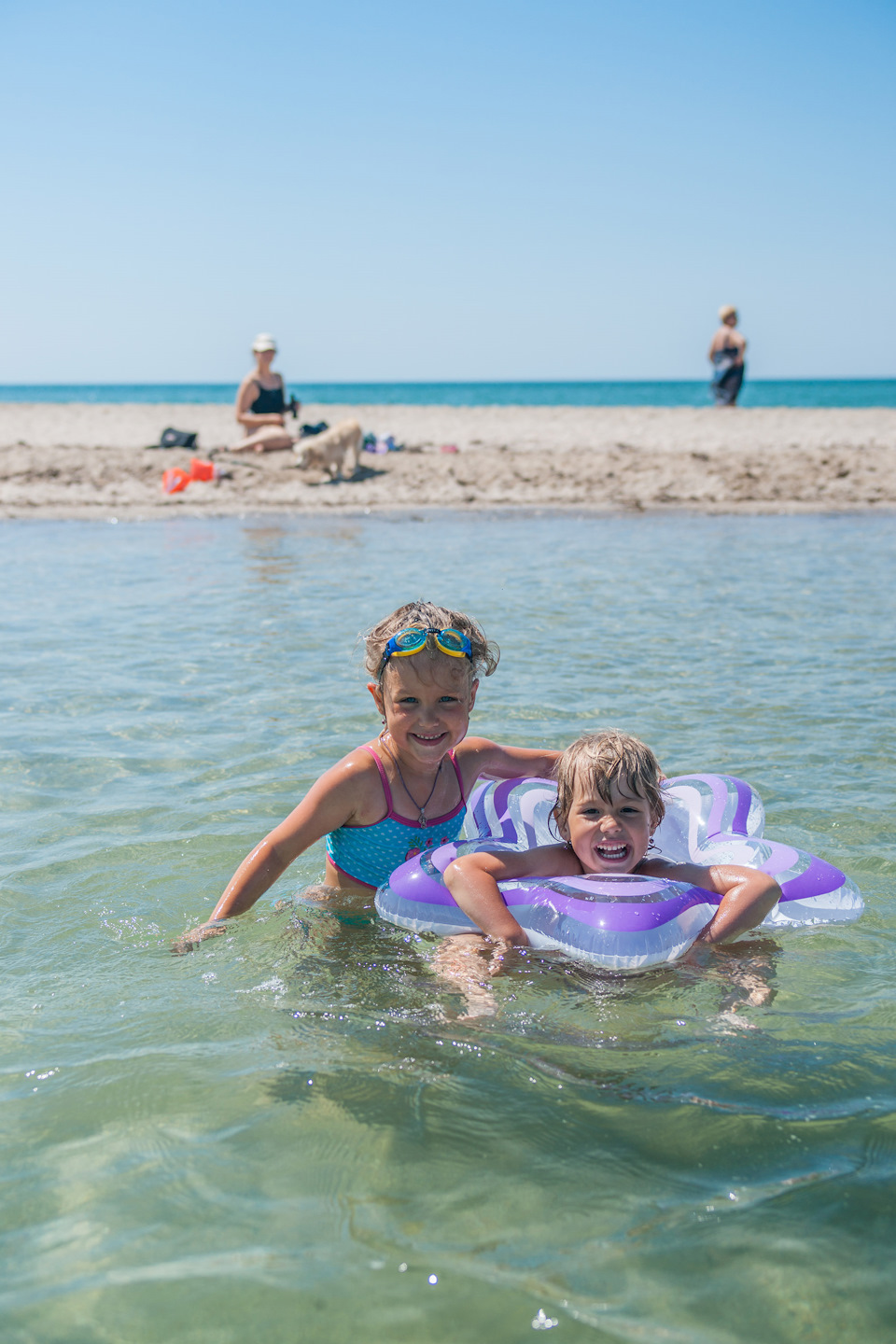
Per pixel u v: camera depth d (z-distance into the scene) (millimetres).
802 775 4035
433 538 10703
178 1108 2047
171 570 8789
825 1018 2436
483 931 2826
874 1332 1503
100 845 3449
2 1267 1629
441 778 3393
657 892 2807
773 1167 1875
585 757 3109
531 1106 2062
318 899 3193
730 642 6164
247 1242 1679
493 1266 1625
